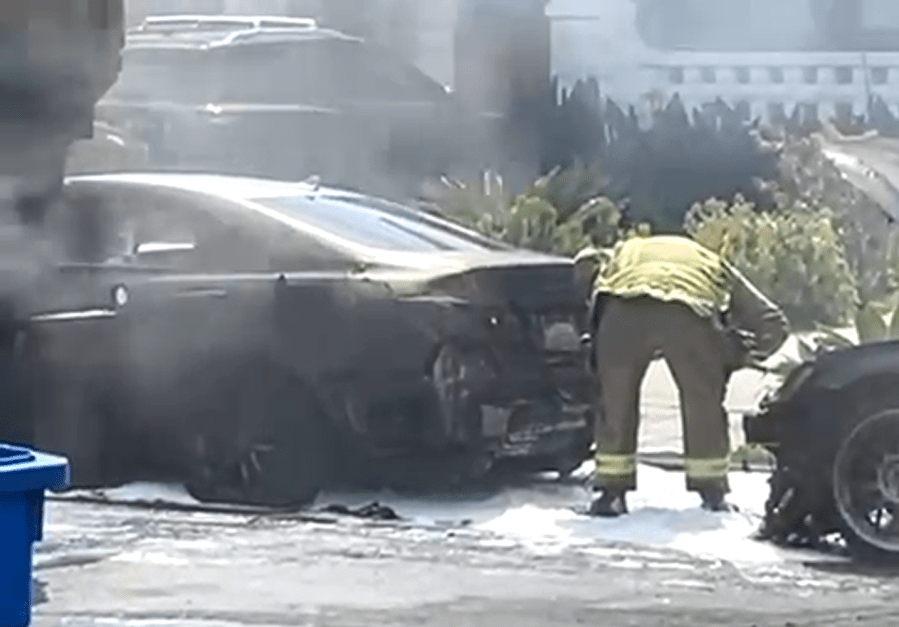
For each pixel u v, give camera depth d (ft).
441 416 37.86
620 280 37.78
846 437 34.22
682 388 37.78
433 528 37.06
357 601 30.37
